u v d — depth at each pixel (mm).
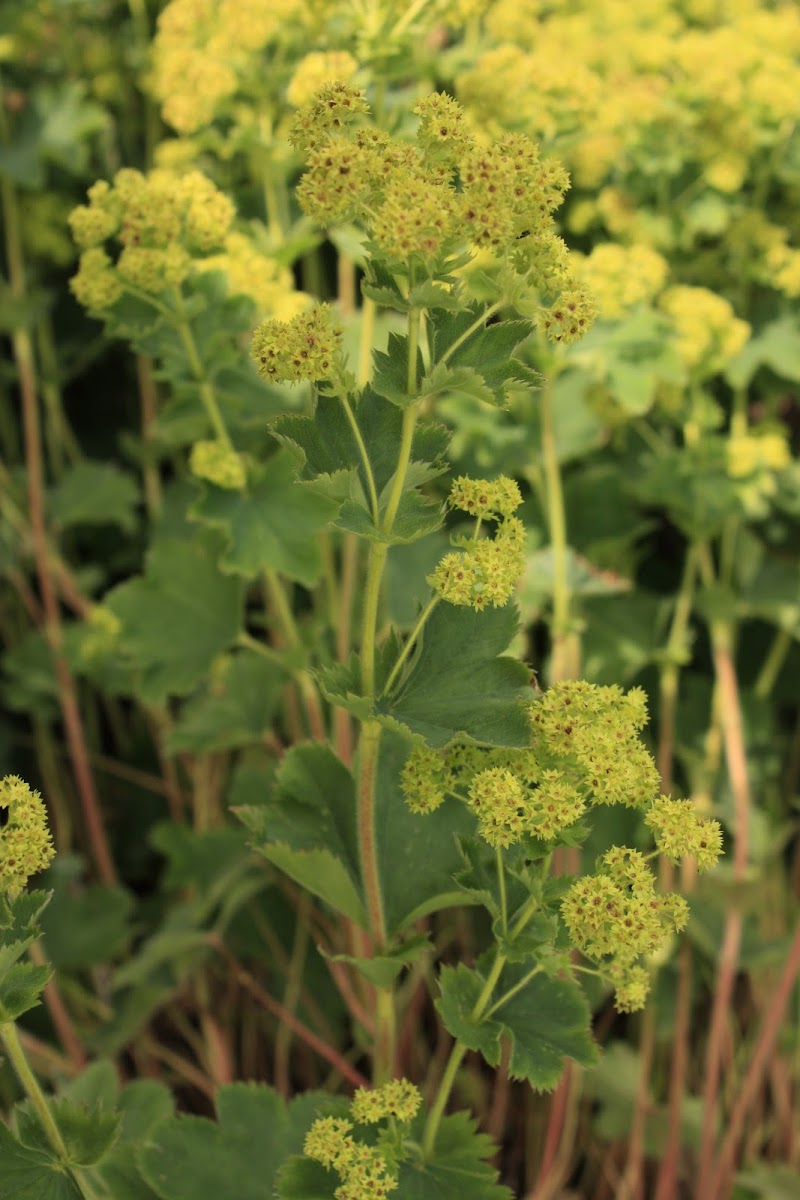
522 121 863
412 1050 960
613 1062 933
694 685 1048
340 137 611
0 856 603
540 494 980
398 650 650
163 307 764
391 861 687
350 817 686
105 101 1177
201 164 1044
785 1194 901
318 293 1101
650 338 872
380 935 675
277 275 814
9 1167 636
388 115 819
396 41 787
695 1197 942
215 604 824
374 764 653
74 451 1220
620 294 857
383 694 644
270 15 819
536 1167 979
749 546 1030
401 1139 635
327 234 899
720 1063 1009
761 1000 1003
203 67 828
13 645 1200
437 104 613
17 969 621
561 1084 868
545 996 650
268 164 888
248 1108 706
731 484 930
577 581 937
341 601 946
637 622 990
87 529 1225
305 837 680
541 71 843
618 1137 942
